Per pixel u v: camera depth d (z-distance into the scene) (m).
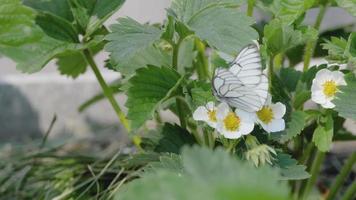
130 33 0.71
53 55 0.76
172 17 0.71
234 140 0.69
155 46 0.77
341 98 0.70
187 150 0.52
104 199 0.79
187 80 0.73
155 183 0.51
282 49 0.73
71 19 0.80
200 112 0.69
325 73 0.71
